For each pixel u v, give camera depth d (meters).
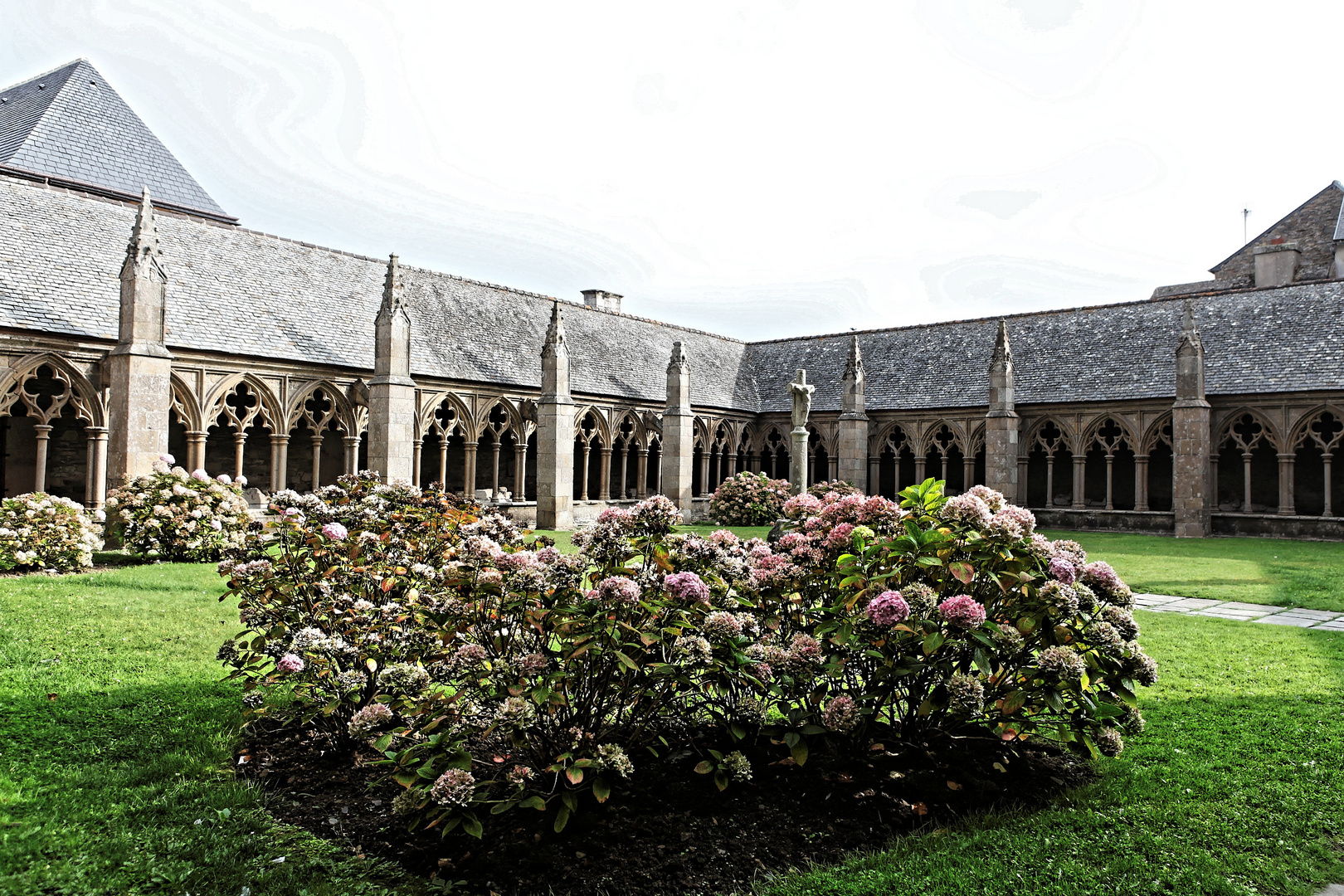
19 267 18.50
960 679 5.06
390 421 22.44
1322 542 24.44
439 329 27.23
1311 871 4.45
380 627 6.09
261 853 4.64
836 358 38.22
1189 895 4.18
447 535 7.96
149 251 17.94
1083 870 4.38
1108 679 5.43
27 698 7.02
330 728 6.24
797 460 20.45
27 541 13.76
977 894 4.16
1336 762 5.98
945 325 36.53
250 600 6.52
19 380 17.55
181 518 15.52
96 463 18.55
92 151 33.94
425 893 4.28
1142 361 29.70
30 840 4.52
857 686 5.94
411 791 4.63
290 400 22.36
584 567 5.41
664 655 5.16
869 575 5.70
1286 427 26.12
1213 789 5.47
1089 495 34.66
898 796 5.34
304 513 6.74
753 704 5.29
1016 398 31.30
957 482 37.81
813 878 4.32
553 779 5.24
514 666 4.88
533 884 4.34
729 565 5.77
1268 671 8.65
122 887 4.21
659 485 31.83
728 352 40.62
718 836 4.84
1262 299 29.33
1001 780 5.66
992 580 5.66
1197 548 22.38
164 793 5.33
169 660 8.41
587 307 34.81
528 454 32.88
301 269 25.17
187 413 20.16
